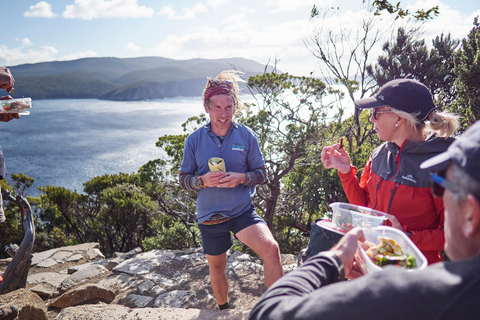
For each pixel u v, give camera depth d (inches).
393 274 28.2
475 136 27.0
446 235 30.0
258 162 113.7
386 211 71.3
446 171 29.8
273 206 485.1
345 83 587.5
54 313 170.6
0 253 855.1
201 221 110.9
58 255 268.7
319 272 36.2
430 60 615.2
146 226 1002.1
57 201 1082.1
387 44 635.5
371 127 571.5
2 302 128.2
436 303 25.1
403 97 67.0
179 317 120.6
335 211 64.5
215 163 104.5
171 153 530.6
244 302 167.6
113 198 927.0
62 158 6353.3
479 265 25.7
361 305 26.8
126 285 194.2
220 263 116.9
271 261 98.6
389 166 72.3
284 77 488.7
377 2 499.2
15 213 915.4
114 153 6692.9
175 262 218.1
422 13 488.1
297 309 29.0
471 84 494.3
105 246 1095.6
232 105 109.5
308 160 479.2
